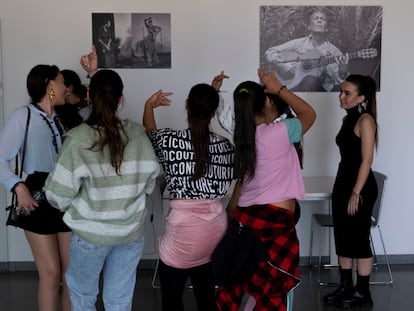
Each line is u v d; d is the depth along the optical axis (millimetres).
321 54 4492
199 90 2557
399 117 4590
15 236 4547
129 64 4445
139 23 4414
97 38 4410
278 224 2570
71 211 2350
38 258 2801
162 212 4570
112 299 2504
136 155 2361
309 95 4531
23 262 4582
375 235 4695
